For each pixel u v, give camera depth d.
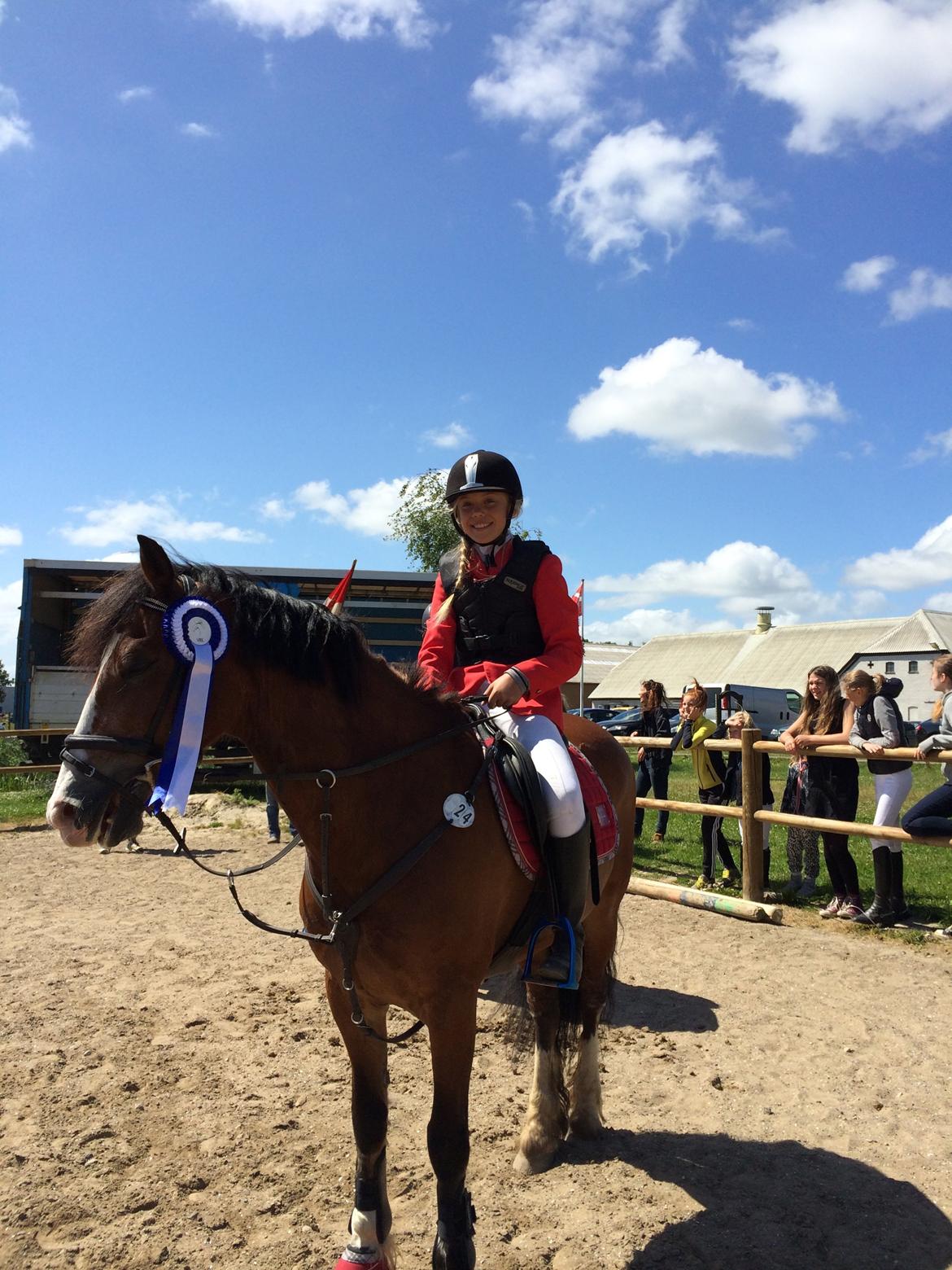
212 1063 3.94
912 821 5.92
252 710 2.42
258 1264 2.57
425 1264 2.59
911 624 46.72
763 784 7.49
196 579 2.43
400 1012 4.75
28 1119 3.39
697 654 55.31
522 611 2.88
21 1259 2.57
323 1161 3.12
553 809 2.65
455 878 2.39
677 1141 3.32
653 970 5.40
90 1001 4.73
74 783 2.15
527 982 2.84
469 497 2.84
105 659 2.27
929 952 5.71
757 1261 2.61
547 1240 2.70
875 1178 3.06
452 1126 2.35
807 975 5.25
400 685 2.64
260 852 9.41
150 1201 2.85
